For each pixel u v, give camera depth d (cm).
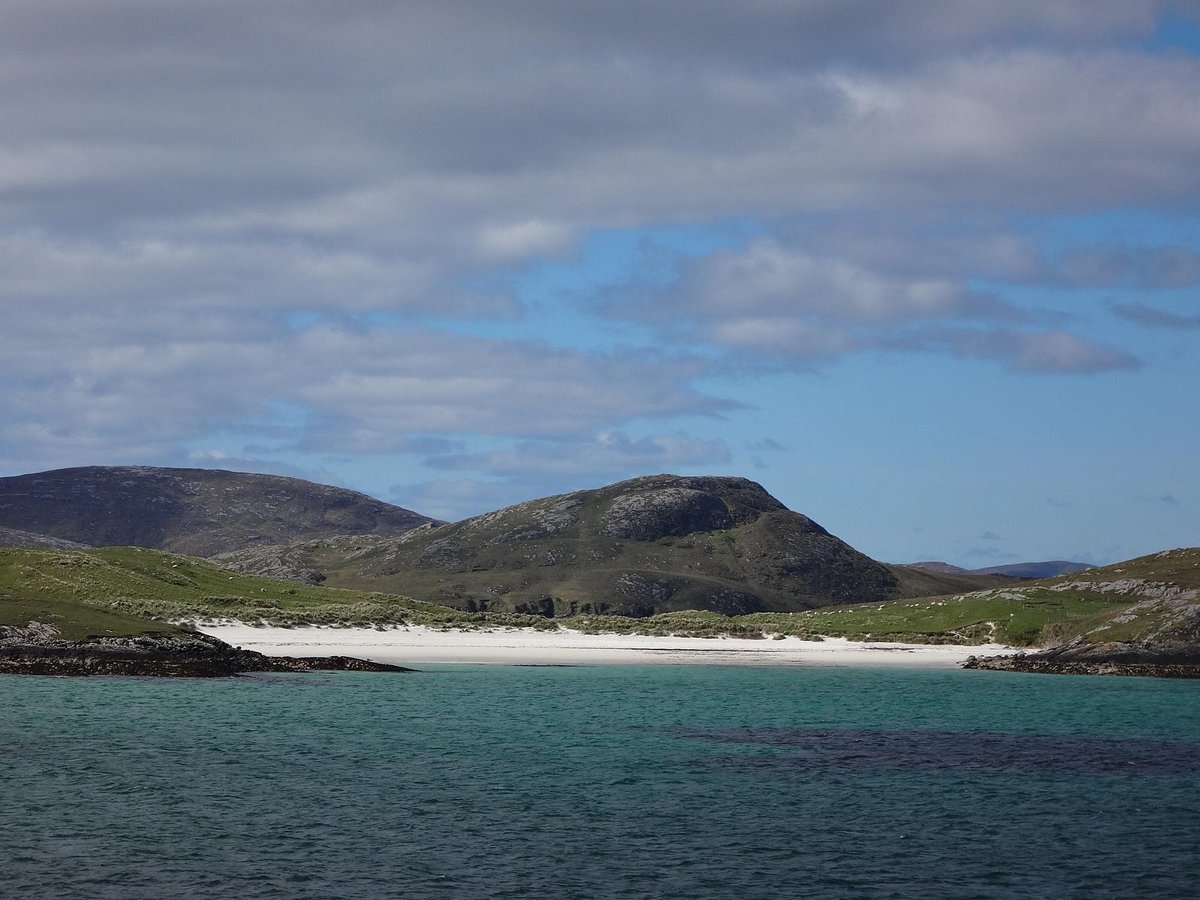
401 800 5062
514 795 5219
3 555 13250
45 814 4628
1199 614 12538
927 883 3931
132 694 8494
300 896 3672
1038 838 4544
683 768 5975
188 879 3812
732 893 3784
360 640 13300
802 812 4947
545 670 11419
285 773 5634
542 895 3725
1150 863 4216
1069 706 9038
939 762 6266
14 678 9181
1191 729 7756
